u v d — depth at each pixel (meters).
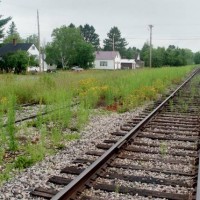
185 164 6.54
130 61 113.31
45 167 6.24
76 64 77.06
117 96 16.20
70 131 9.40
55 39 77.19
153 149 7.64
